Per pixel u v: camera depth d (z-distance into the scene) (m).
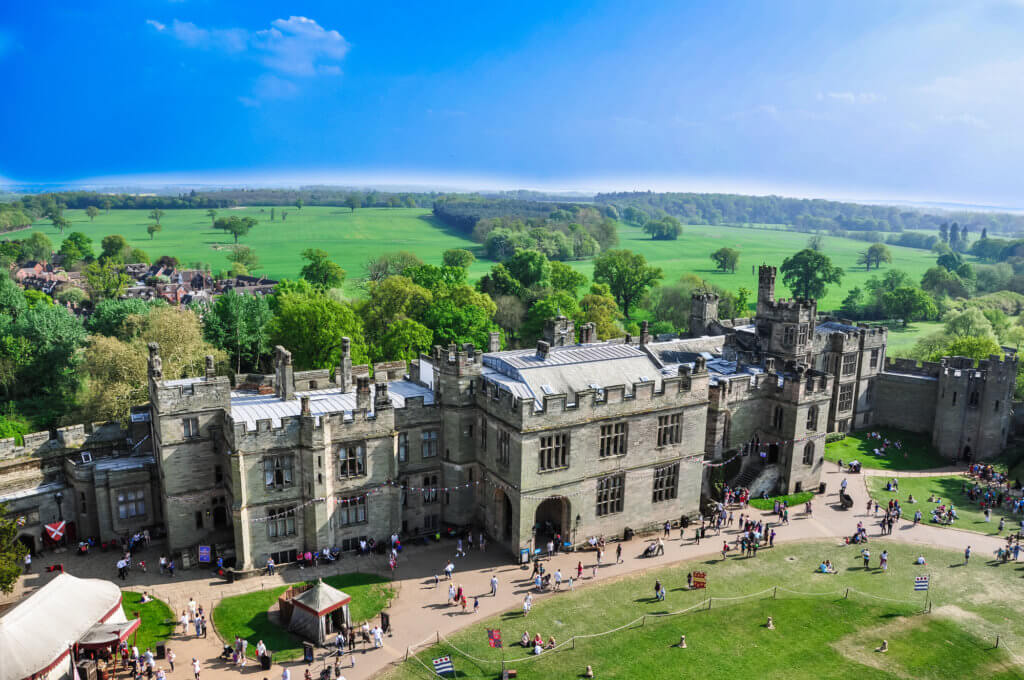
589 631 59.81
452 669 53.44
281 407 72.38
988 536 80.75
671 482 79.69
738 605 64.62
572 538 73.31
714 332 115.75
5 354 125.12
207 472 69.75
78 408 114.56
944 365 109.00
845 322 125.19
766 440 91.31
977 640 60.50
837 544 77.56
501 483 72.00
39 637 49.50
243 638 57.12
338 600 57.06
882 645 59.16
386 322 148.75
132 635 56.56
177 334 111.50
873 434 113.94
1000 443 105.88
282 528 68.81
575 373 76.25
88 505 71.44
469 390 74.88
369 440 70.75
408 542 75.06
